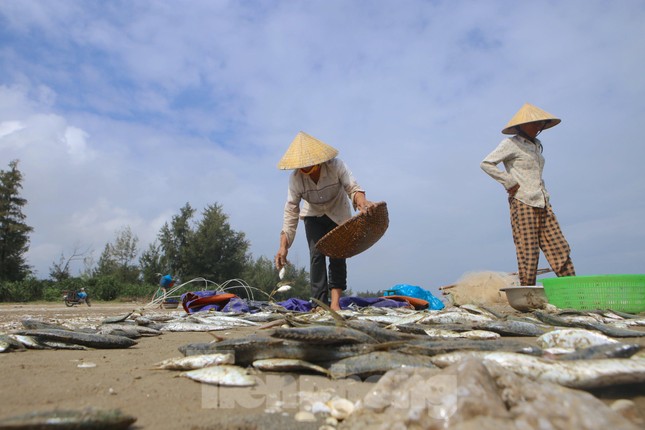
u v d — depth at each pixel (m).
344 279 6.41
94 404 2.00
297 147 5.91
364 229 5.49
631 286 5.79
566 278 6.06
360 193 5.93
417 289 9.23
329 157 5.85
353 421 1.60
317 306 6.33
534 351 2.23
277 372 2.40
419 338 2.64
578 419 1.29
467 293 8.91
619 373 1.78
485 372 1.55
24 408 1.94
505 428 1.29
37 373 2.60
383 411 1.61
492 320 4.54
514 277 8.94
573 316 5.09
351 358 2.35
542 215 6.65
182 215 47.78
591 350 2.09
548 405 1.36
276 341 2.48
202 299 8.41
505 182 6.69
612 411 1.34
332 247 5.75
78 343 3.61
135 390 2.21
